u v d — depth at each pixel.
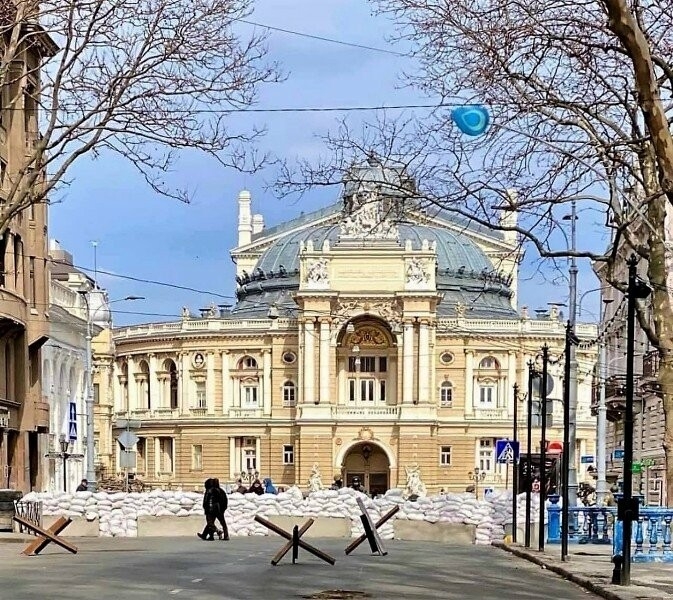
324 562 32.88
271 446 134.62
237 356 137.12
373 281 132.50
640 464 66.12
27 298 64.38
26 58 55.41
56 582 25.25
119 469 138.12
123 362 145.00
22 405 64.25
